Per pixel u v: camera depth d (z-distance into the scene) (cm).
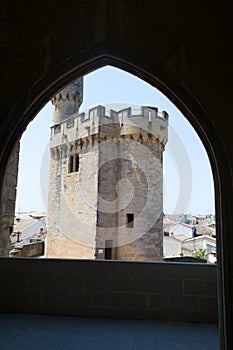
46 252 1966
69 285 406
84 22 230
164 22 225
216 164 212
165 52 221
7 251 596
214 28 220
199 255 2095
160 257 1698
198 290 386
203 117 212
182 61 219
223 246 203
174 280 392
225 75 214
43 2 233
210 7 223
